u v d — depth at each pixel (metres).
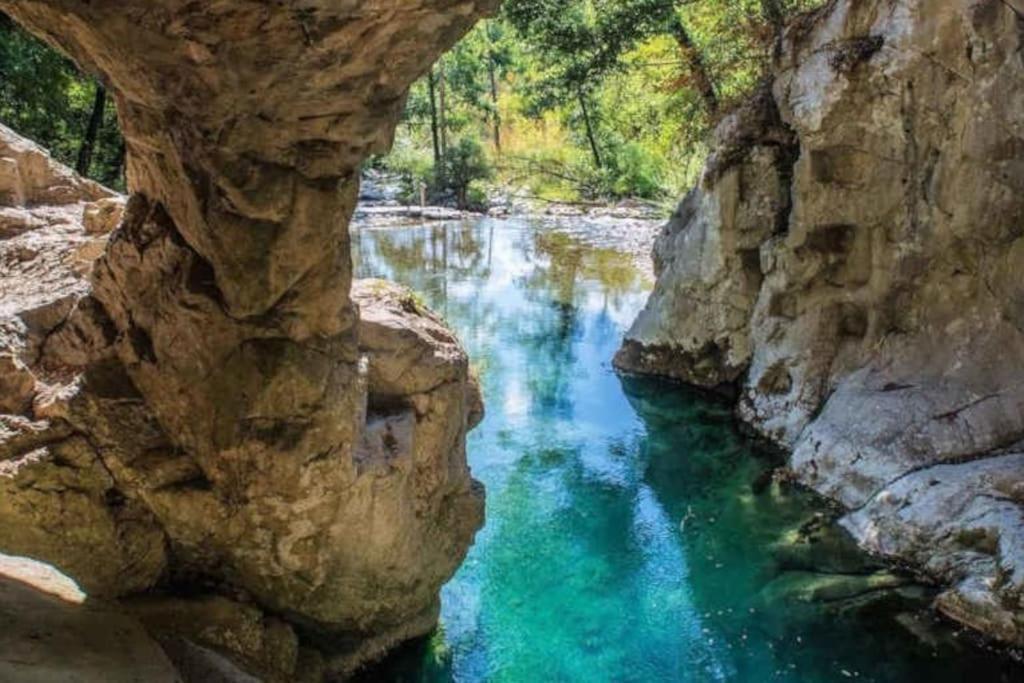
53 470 4.81
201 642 5.04
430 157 32.47
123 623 4.62
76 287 5.63
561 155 32.16
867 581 7.36
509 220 26.45
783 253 10.44
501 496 9.28
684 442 10.61
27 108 14.65
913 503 7.73
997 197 8.16
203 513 5.06
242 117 4.16
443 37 4.25
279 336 4.78
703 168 11.95
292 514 5.10
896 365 9.25
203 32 3.74
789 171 10.84
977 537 7.08
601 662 6.47
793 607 7.11
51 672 3.85
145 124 4.40
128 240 4.86
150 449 5.04
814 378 10.13
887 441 8.59
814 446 9.27
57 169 8.10
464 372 6.11
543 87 25.14
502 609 7.18
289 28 3.78
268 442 4.89
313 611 5.59
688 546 8.20
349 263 4.88
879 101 8.95
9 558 4.79
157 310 4.84
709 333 12.03
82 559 4.95
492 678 6.24
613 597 7.36
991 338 8.47
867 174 9.29
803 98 9.60
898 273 9.22
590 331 15.00
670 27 16.45
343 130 4.37
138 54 3.88
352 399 5.04
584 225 25.34
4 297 5.65
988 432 8.18
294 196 4.45
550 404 11.86
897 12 8.76
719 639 6.73
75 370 5.19
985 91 8.06
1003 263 8.30
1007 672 6.14
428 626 6.40
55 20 4.01
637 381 12.70
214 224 4.43
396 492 5.43
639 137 24.53
